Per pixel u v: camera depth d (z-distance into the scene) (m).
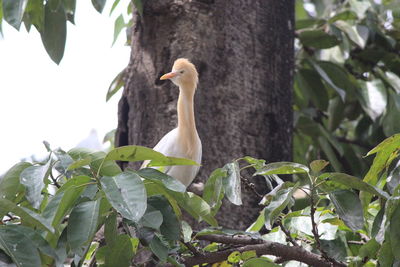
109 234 5.68
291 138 9.55
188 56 9.02
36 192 5.42
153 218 5.49
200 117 8.88
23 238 5.16
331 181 6.04
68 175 5.69
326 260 6.43
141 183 5.17
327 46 12.67
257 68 9.21
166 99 9.23
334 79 12.38
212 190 6.50
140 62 9.43
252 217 8.64
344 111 13.25
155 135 9.21
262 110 9.11
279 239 6.96
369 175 6.40
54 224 5.43
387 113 11.91
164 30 9.27
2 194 6.07
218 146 8.84
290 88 9.67
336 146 12.05
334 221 6.55
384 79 13.02
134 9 9.74
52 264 5.88
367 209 6.61
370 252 6.27
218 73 9.02
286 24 9.75
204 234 6.51
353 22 12.84
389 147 6.16
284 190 5.90
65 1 8.79
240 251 6.50
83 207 5.32
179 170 9.08
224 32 9.11
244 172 8.73
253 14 9.34
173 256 6.28
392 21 13.32
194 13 9.14
